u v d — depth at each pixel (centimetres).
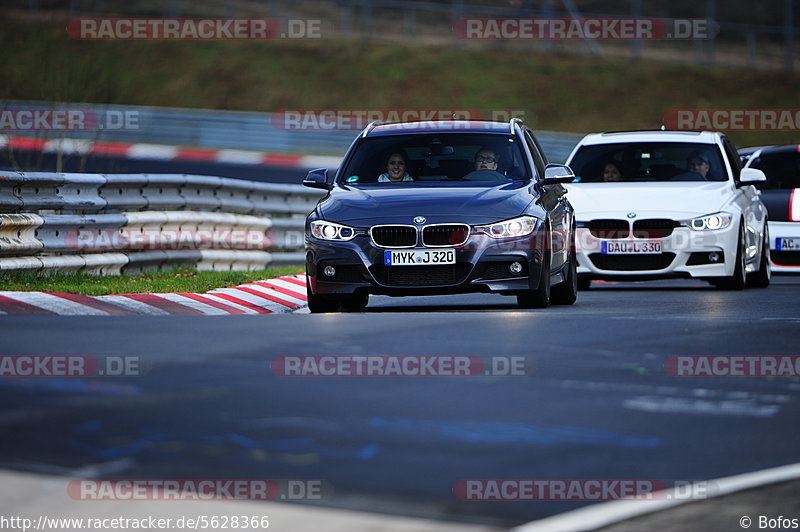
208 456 1628
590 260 5081
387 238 3919
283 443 1722
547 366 2514
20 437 1705
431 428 1856
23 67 15675
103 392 2084
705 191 5184
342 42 18375
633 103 17062
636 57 18612
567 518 1379
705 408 2089
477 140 4366
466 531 1312
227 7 18962
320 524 1321
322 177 4306
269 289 4766
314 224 4000
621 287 5612
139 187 5303
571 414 1998
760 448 1773
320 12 19450
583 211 5094
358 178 4294
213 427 1816
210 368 2381
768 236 6162
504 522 1359
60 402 1980
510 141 4378
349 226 3941
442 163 4288
